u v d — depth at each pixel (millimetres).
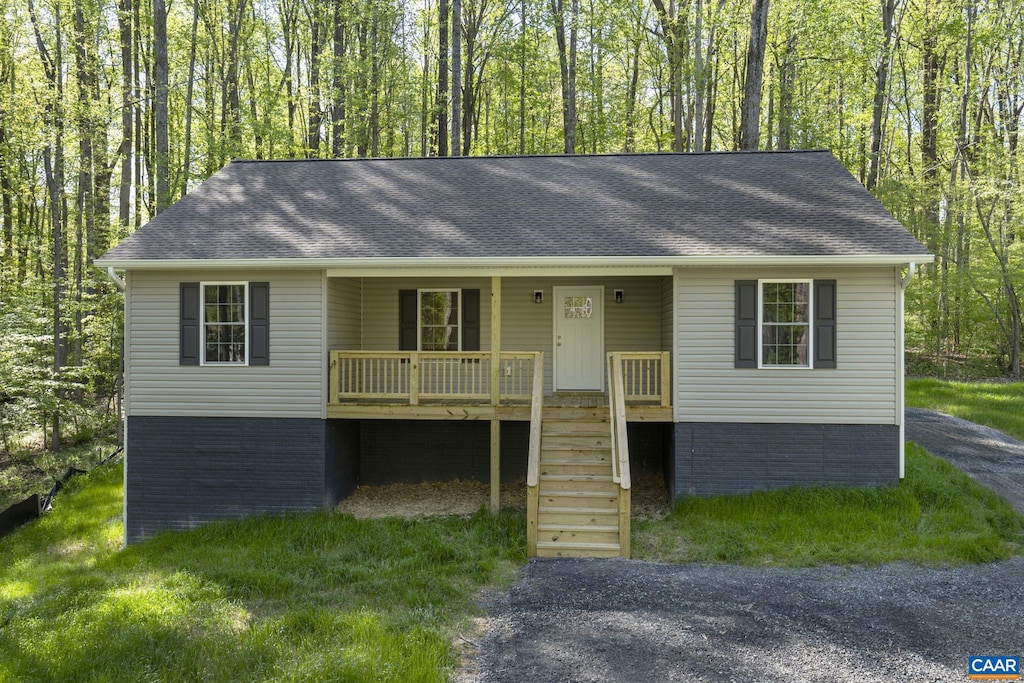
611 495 9969
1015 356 23672
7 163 19938
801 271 10594
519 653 6465
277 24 28328
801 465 10711
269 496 11406
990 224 23984
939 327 24922
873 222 10922
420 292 13602
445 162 14727
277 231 11789
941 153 30344
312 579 8570
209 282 11352
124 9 22031
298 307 11320
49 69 19031
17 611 7918
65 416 19984
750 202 11922
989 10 25172
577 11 24594
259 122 23078
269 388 11398
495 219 11945
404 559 9086
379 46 28328
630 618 7199
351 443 13062
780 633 6762
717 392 10812
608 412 11438
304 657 6254
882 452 10562
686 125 27297
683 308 10820
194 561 9594
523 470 13562
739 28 21891
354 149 27188
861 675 5906
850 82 26484
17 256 24016
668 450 12023
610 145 28875
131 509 11586
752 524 9914
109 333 20141
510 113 29938
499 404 11453
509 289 13484
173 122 27500
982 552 8648
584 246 10828
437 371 11875
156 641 6707
